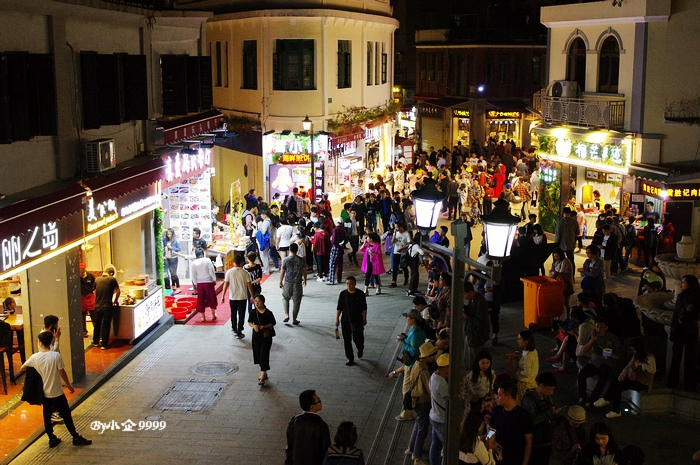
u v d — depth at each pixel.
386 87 35.97
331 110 29.83
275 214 25.55
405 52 52.53
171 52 19.36
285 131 28.73
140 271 18.14
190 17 19.08
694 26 23.39
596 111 24.78
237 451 12.38
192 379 15.34
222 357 16.61
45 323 12.98
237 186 24.83
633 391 13.62
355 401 14.29
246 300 17.78
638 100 23.78
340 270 22.50
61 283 14.20
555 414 10.34
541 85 45.00
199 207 22.80
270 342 14.96
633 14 23.72
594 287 17.80
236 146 31.02
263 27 28.56
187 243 22.78
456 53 46.34
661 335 15.30
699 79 23.56
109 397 14.45
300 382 15.20
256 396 14.52
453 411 7.82
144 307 17.25
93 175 14.47
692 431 12.84
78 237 14.03
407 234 21.72
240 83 30.48
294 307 18.69
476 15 47.22
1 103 11.65
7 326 14.04
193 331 18.36
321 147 28.95
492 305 16.77
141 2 17.81
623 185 24.78
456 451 7.86
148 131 17.56
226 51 31.42
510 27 45.91
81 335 14.84
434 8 51.50
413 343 13.05
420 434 11.64
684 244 13.23
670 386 13.50
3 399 13.77
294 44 28.69
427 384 11.56
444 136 47.56
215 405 14.12
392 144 38.47
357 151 33.25
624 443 12.39
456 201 30.19
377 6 34.09
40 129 12.69
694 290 13.02
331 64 29.59
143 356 16.62
